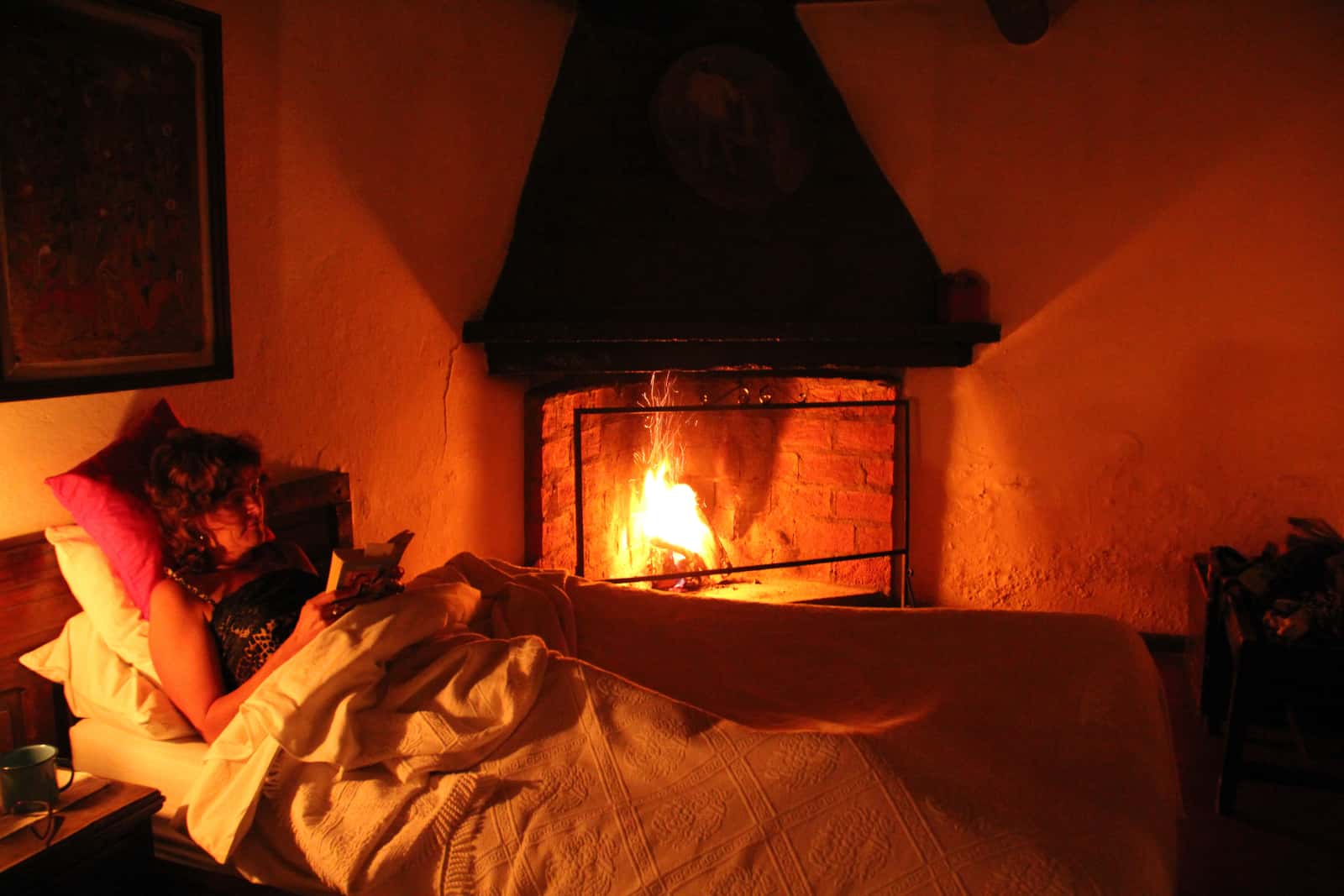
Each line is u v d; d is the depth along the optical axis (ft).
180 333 6.97
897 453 12.08
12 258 5.81
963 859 4.47
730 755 5.11
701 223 11.00
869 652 6.77
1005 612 7.20
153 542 6.04
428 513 9.84
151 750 5.91
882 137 11.63
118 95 6.35
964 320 11.53
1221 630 9.29
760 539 12.87
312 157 8.17
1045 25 10.65
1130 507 11.65
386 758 5.34
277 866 5.31
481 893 4.84
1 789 5.00
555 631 6.72
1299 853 7.43
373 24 8.70
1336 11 10.36
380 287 9.03
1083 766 5.27
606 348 10.80
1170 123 10.96
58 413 6.32
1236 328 11.06
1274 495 11.16
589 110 10.83
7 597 5.97
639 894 4.63
